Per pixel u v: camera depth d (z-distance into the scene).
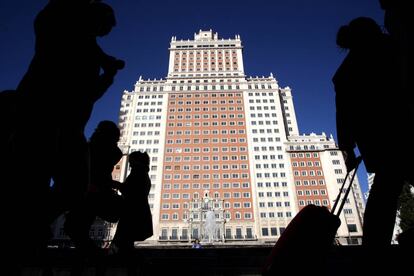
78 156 2.33
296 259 2.36
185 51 107.56
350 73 3.09
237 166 84.75
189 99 96.69
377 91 2.80
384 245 2.56
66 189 2.24
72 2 2.50
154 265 3.98
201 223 75.00
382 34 3.04
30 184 2.04
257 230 74.69
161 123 92.50
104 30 2.80
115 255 3.55
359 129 2.92
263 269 2.52
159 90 99.19
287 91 106.06
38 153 2.09
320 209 2.58
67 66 2.36
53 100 2.22
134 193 3.75
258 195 80.00
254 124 91.50
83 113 2.49
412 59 2.21
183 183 82.50
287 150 85.25
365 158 2.89
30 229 2.04
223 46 108.69
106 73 2.74
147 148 88.38
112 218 3.54
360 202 77.62
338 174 80.38
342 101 3.18
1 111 2.28
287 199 79.06
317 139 87.62
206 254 4.64
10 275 1.93
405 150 2.57
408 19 2.26
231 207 78.50
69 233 3.03
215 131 91.06
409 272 2.41
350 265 3.27
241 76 101.00
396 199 2.62
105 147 3.64
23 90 2.21
